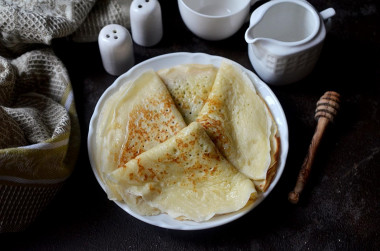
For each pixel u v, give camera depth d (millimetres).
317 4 780
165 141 612
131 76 684
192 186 603
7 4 674
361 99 706
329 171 656
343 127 685
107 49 678
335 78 722
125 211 630
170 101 649
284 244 611
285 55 634
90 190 646
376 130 683
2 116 591
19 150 562
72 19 696
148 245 613
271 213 628
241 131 634
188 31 765
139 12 691
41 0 693
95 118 647
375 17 767
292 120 692
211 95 650
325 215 628
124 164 607
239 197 591
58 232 621
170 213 584
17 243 614
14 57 725
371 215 628
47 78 700
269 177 609
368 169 657
